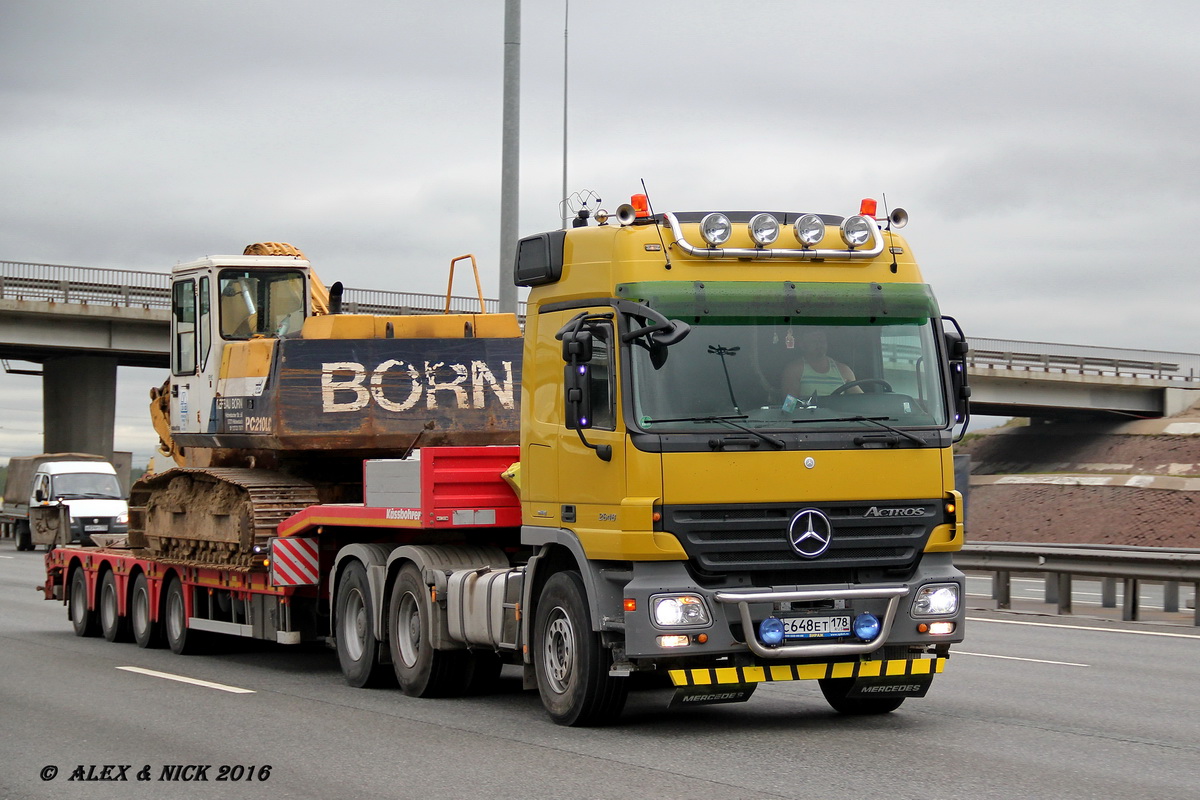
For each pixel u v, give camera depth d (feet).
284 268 90.12
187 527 89.15
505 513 66.74
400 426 81.05
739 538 52.37
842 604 53.16
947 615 54.80
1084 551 109.50
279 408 79.71
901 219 57.77
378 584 70.38
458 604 63.98
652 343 52.70
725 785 44.16
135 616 97.35
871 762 48.08
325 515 74.13
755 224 54.60
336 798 43.52
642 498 51.62
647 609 51.57
